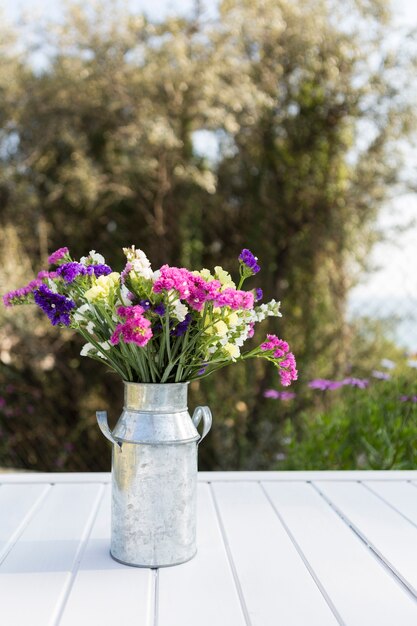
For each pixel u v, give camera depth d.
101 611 0.90
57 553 1.12
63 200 4.50
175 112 4.14
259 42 4.27
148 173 4.28
